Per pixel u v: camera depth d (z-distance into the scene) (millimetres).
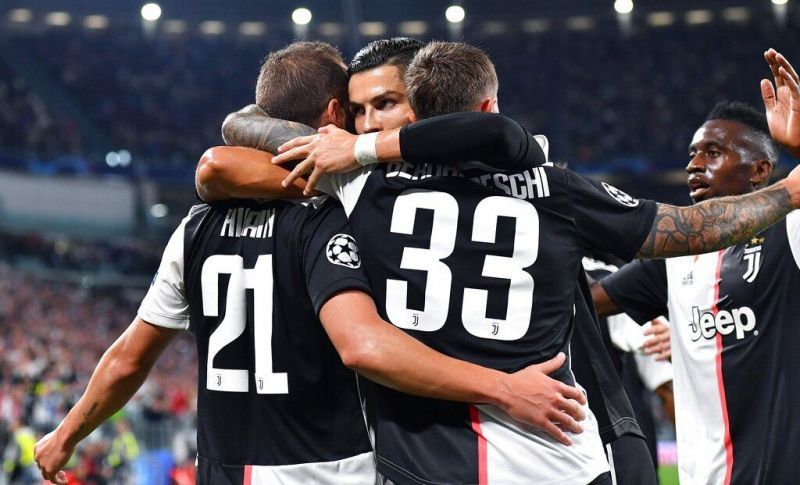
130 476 19375
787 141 4133
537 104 50469
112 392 4320
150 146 49062
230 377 3982
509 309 3602
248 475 3951
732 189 5355
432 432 3635
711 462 4957
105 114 49625
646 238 3703
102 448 18859
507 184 3684
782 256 4730
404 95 4105
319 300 3670
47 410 21438
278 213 3977
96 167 45594
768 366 4754
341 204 3879
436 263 3615
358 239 3725
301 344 3910
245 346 3982
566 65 51312
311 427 3938
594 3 50562
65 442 4441
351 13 51406
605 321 6195
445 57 3783
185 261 4102
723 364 4922
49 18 50719
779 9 49406
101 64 51219
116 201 46531
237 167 3838
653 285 5395
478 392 3471
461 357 3576
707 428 5012
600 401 3922
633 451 3982
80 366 29969
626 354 6527
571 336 3873
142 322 4234
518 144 3527
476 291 3598
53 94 49031
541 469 3539
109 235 46219
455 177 3689
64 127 47125
